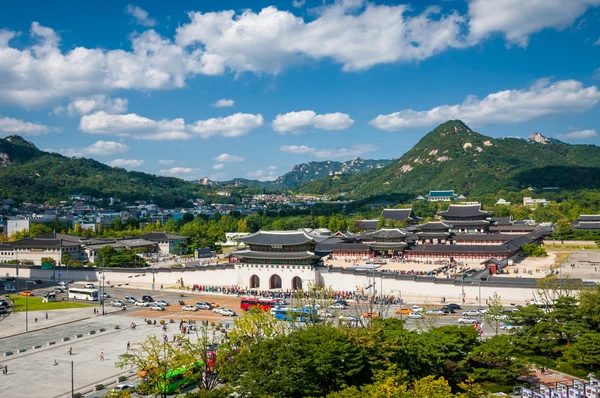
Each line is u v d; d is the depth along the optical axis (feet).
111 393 328.49
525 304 609.01
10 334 532.32
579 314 414.00
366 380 340.39
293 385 310.45
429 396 286.66
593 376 360.07
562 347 403.54
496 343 362.12
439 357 350.43
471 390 308.60
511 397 334.03
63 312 643.86
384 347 346.13
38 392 370.12
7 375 406.41
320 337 342.23
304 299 542.98
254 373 311.06
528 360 397.39
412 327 511.81
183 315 621.72
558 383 321.52
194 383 382.83
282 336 347.15
